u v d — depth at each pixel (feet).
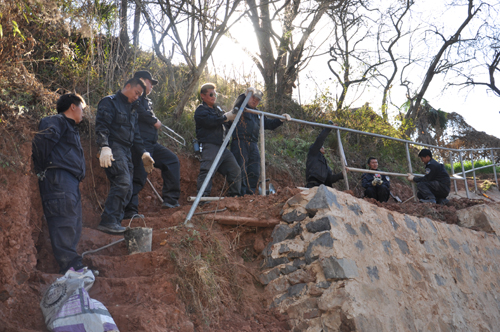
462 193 34.60
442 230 18.48
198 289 11.18
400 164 38.47
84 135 17.79
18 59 12.05
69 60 19.40
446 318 14.84
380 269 13.64
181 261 11.57
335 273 12.15
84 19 16.75
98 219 16.78
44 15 12.80
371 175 23.53
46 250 12.34
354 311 11.37
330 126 20.56
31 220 12.07
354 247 13.28
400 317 12.89
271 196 15.40
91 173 17.15
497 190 37.52
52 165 10.96
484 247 20.17
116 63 21.89
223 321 11.25
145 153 14.71
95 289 10.56
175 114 24.16
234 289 12.32
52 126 11.05
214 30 22.85
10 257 9.77
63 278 9.67
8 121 10.95
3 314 8.91
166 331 9.73
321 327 11.51
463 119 58.18
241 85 31.42
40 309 9.51
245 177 19.58
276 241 13.89
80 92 20.18
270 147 29.07
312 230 13.37
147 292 10.62
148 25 25.12
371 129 38.14
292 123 33.88
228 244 13.74
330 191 14.29
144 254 11.78
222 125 18.49
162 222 14.29
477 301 17.12
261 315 12.09
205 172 17.79
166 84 26.66
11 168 10.43
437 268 16.43
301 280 12.50
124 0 23.90
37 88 13.78
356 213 14.56
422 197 23.43
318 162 21.29
